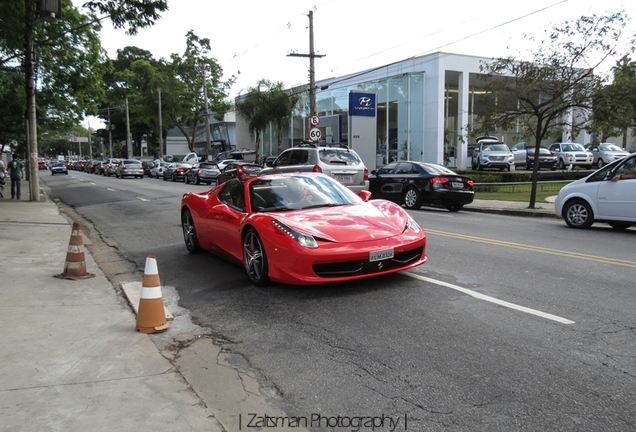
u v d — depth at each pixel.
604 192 11.01
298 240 5.80
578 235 10.45
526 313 5.25
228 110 55.88
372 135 24.11
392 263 6.08
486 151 32.03
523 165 33.06
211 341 4.83
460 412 3.39
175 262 8.41
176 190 26.61
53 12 15.20
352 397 3.65
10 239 10.45
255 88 38.72
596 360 4.11
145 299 5.06
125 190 27.36
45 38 21.33
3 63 21.31
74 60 24.56
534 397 3.55
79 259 7.18
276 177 7.51
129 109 69.19
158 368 4.12
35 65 20.12
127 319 5.37
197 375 4.09
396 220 6.54
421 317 5.20
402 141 36.62
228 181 8.10
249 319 5.36
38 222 13.52
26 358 4.27
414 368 4.05
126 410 3.42
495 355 4.24
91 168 64.38
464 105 35.56
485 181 24.95
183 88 55.59
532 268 7.23
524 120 15.97
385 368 4.07
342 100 38.97
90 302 5.96
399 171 16.78
